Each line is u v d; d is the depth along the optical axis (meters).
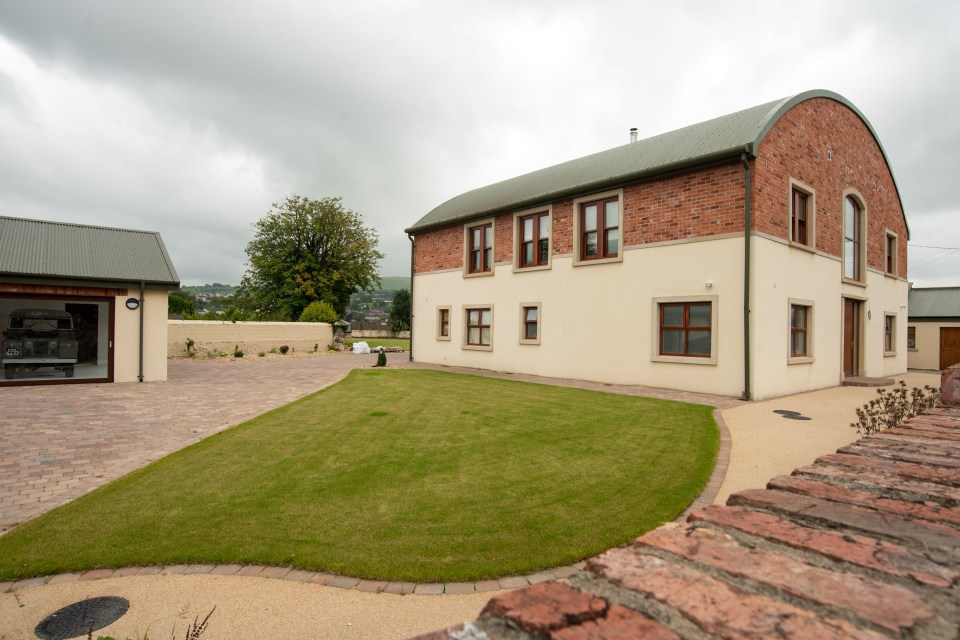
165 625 3.18
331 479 5.82
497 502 5.03
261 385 14.41
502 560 3.84
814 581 1.06
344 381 14.98
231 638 3.05
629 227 14.35
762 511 1.55
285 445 7.38
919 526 1.37
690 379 12.95
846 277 15.88
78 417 9.65
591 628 0.87
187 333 24.30
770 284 12.30
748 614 0.92
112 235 16.42
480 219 19.23
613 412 9.70
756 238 11.85
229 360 23.67
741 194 12.09
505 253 18.27
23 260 13.97
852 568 1.12
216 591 3.55
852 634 0.86
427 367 19.84
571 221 16.02
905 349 20.64
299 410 10.17
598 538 4.17
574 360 15.77
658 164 13.60
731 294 12.22
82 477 6.12
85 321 14.58
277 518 4.72
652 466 6.16
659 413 9.59
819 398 12.14
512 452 6.85
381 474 5.97
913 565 1.13
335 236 40.19
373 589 3.53
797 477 1.93
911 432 2.90
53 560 3.98
